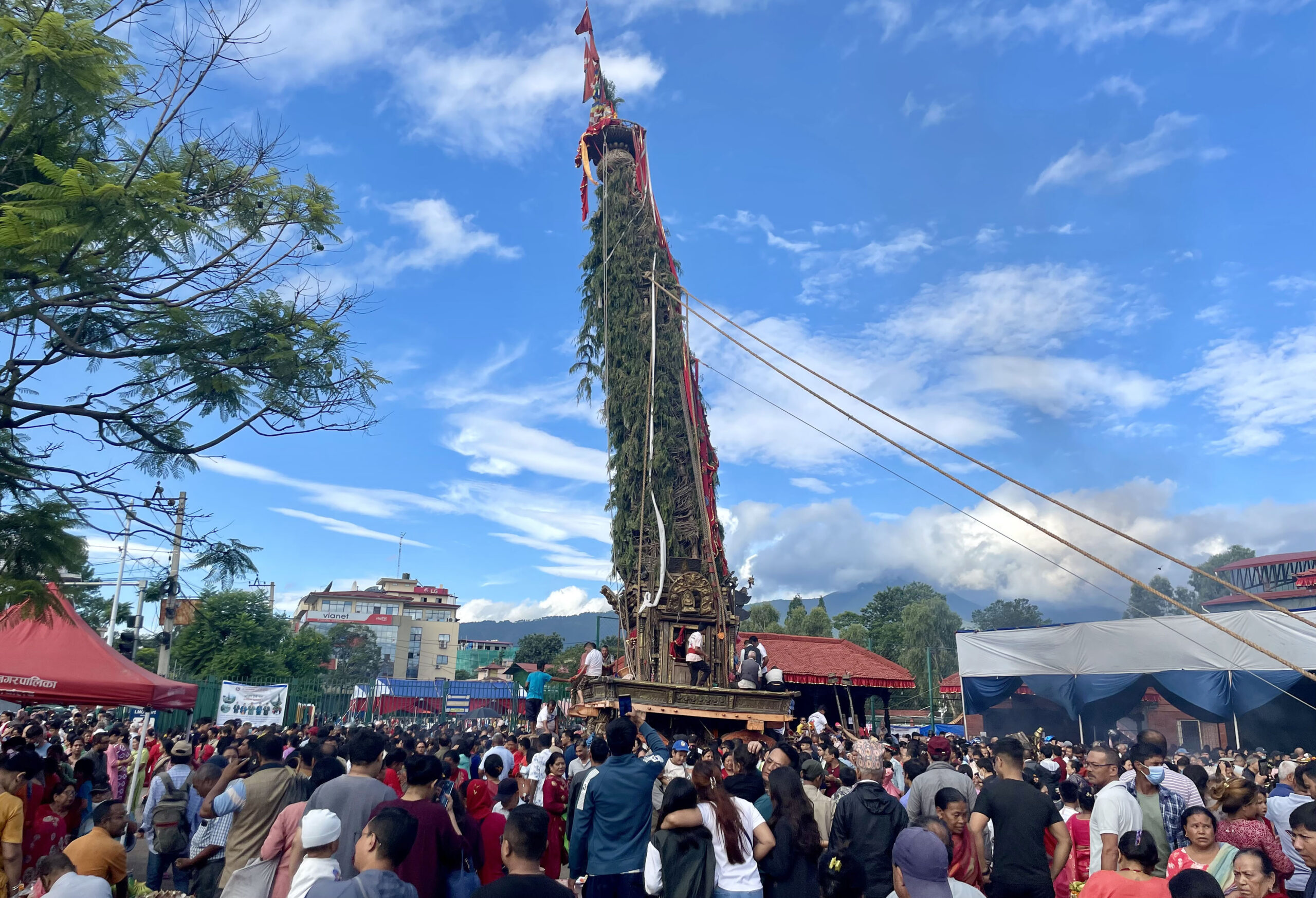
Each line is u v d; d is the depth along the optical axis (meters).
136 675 14.27
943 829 6.87
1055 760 16.12
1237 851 7.22
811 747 15.34
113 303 10.30
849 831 7.83
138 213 9.26
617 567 31.88
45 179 9.80
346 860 6.64
